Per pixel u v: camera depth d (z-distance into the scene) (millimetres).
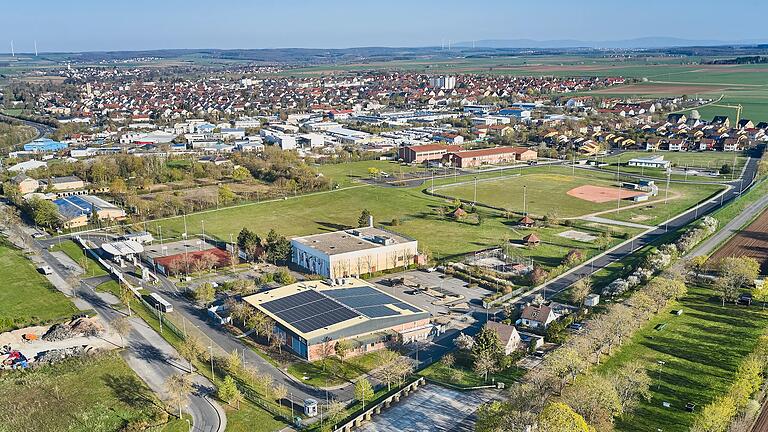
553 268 140875
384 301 118500
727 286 119812
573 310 119625
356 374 97938
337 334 104188
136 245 155875
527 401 78438
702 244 155250
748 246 152875
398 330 110438
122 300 125812
